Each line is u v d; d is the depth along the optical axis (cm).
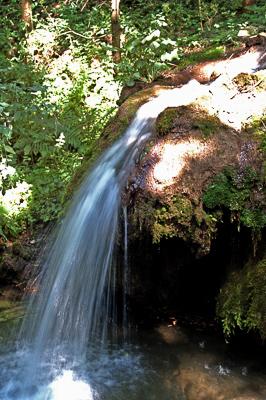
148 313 362
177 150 310
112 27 740
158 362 316
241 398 273
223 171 297
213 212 293
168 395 287
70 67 726
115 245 330
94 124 609
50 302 377
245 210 287
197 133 315
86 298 352
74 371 323
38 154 609
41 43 824
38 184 551
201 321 344
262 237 289
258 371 294
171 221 295
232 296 296
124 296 352
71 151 603
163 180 301
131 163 339
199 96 352
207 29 705
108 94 655
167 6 829
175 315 356
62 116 610
